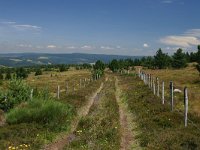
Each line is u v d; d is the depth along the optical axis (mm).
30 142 16656
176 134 16141
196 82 57094
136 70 123875
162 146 14820
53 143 17453
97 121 21375
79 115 25594
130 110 26609
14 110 22141
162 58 120688
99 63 101062
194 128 17516
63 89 57062
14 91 28438
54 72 164750
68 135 19203
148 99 29375
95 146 15359
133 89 42438
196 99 30281
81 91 41250
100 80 71625
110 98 34781
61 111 22625
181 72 87375
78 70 180625
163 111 23125
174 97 31156
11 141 16516
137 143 16594
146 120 20734
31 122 20766
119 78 80875
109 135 17438
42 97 30438
